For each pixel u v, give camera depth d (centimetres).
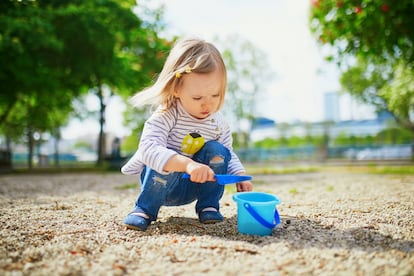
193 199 230
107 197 381
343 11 642
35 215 253
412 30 629
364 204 282
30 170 1202
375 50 685
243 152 2214
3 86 1066
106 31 1074
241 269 134
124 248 162
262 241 173
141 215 206
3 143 2306
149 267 139
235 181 180
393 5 588
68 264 141
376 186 439
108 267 138
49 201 343
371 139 2097
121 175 903
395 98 890
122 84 1270
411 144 1888
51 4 1040
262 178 715
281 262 140
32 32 909
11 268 138
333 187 452
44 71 1097
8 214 258
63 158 2761
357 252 151
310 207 276
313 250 154
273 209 187
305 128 2358
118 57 1209
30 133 1659
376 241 169
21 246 169
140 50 1354
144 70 1314
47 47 998
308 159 2003
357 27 646
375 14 606
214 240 174
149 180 206
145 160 196
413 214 235
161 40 1409
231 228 202
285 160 2034
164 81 205
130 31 1227
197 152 214
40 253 156
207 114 207
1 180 699
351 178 627
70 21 1027
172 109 212
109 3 1138
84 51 1090
